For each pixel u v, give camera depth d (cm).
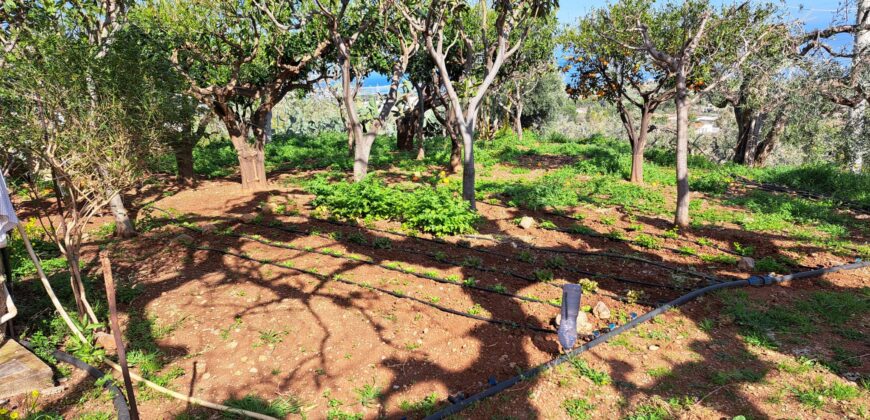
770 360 481
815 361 472
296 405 440
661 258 797
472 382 469
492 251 840
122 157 532
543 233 960
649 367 477
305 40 1323
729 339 528
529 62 1855
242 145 1403
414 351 526
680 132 962
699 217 1076
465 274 733
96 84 520
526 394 442
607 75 1426
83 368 493
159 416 425
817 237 902
